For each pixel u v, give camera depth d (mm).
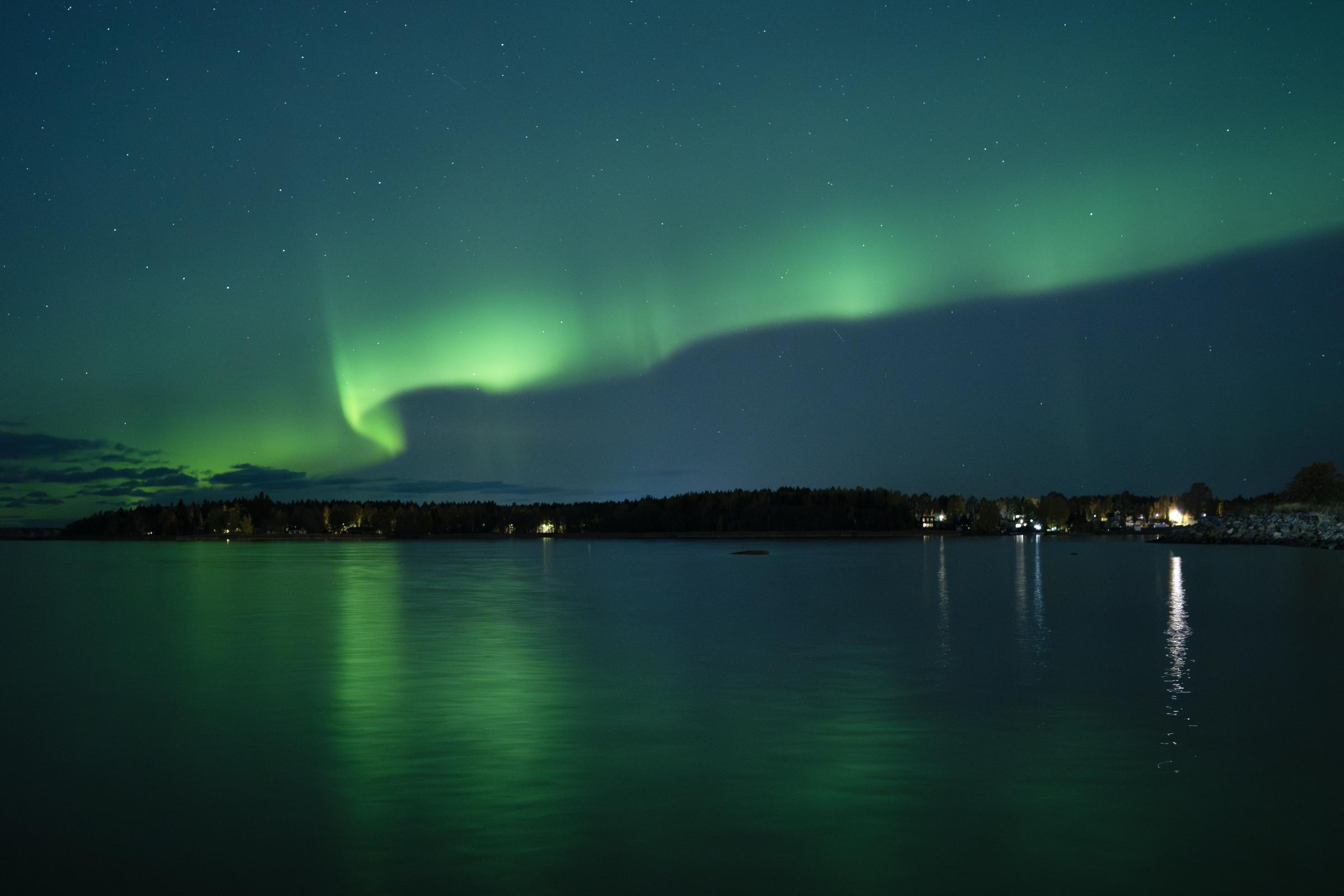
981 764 15719
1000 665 26344
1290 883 10812
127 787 14688
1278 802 13602
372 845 12070
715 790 14367
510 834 12453
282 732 18375
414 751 16875
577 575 80688
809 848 11898
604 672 25609
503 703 21172
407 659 28375
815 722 19078
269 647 31609
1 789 14602
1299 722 18781
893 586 62219
